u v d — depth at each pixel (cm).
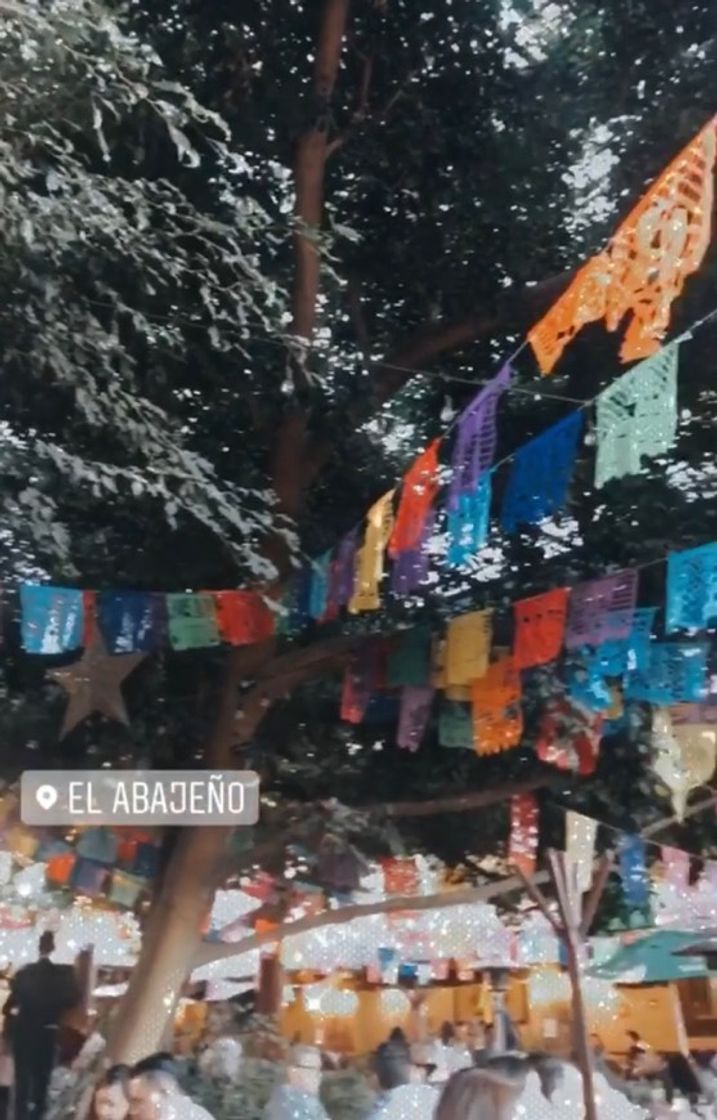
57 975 971
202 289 781
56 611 743
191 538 894
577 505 941
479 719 844
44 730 972
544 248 1022
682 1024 1336
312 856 1016
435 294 1026
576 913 708
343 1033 1418
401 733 859
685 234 495
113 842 960
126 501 871
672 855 916
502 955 1287
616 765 972
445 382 1043
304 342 838
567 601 756
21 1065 948
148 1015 938
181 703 1005
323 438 994
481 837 1073
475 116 1011
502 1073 700
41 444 710
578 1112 727
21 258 719
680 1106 1004
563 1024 1324
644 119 982
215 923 1328
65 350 759
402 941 1284
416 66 1005
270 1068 1059
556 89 1007
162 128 856
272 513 883
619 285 517
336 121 1002
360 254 1030
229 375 940
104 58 705
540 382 987
